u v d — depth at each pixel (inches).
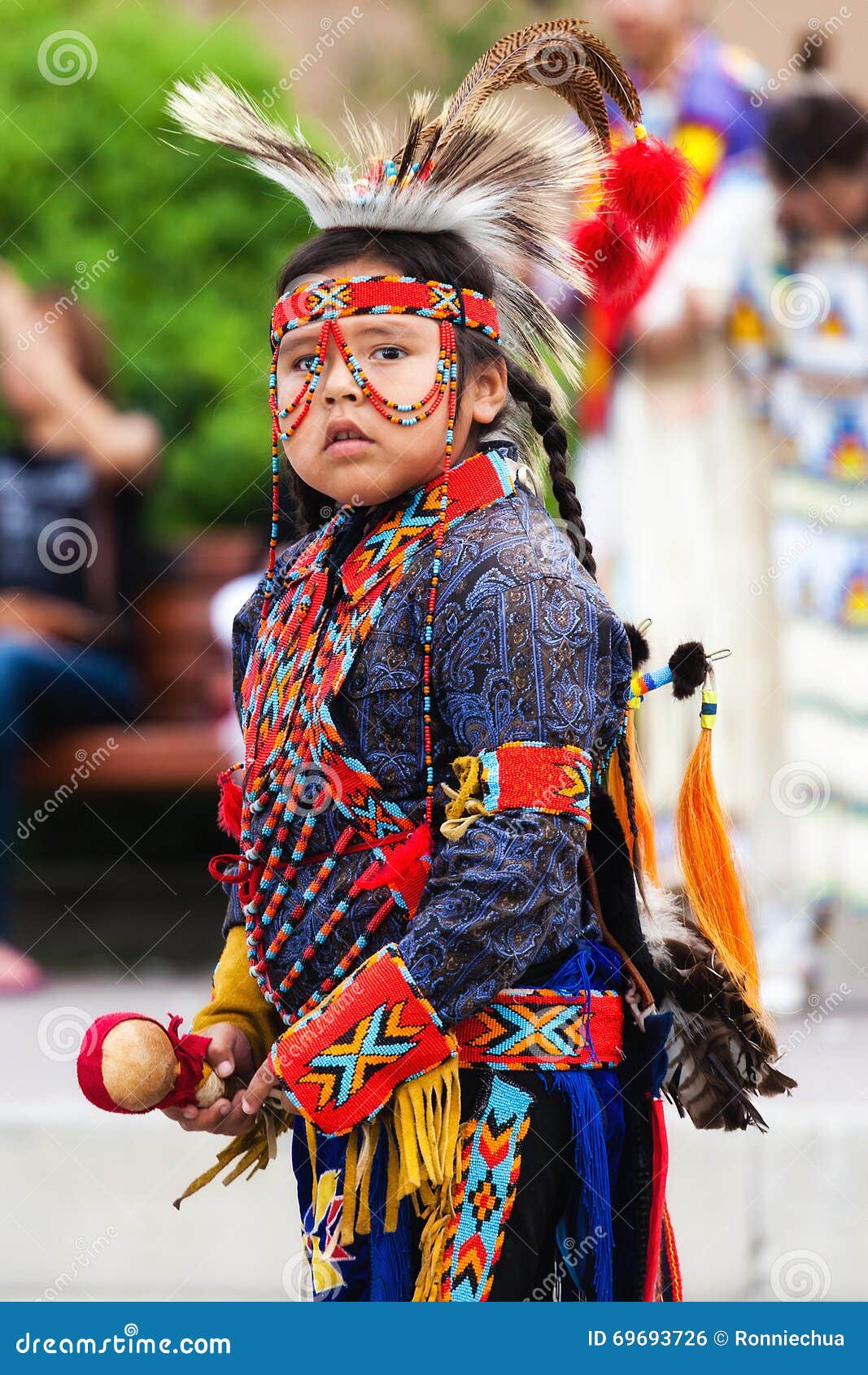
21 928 570.6
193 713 545.6
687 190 229.5
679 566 436.1
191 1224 326.0
